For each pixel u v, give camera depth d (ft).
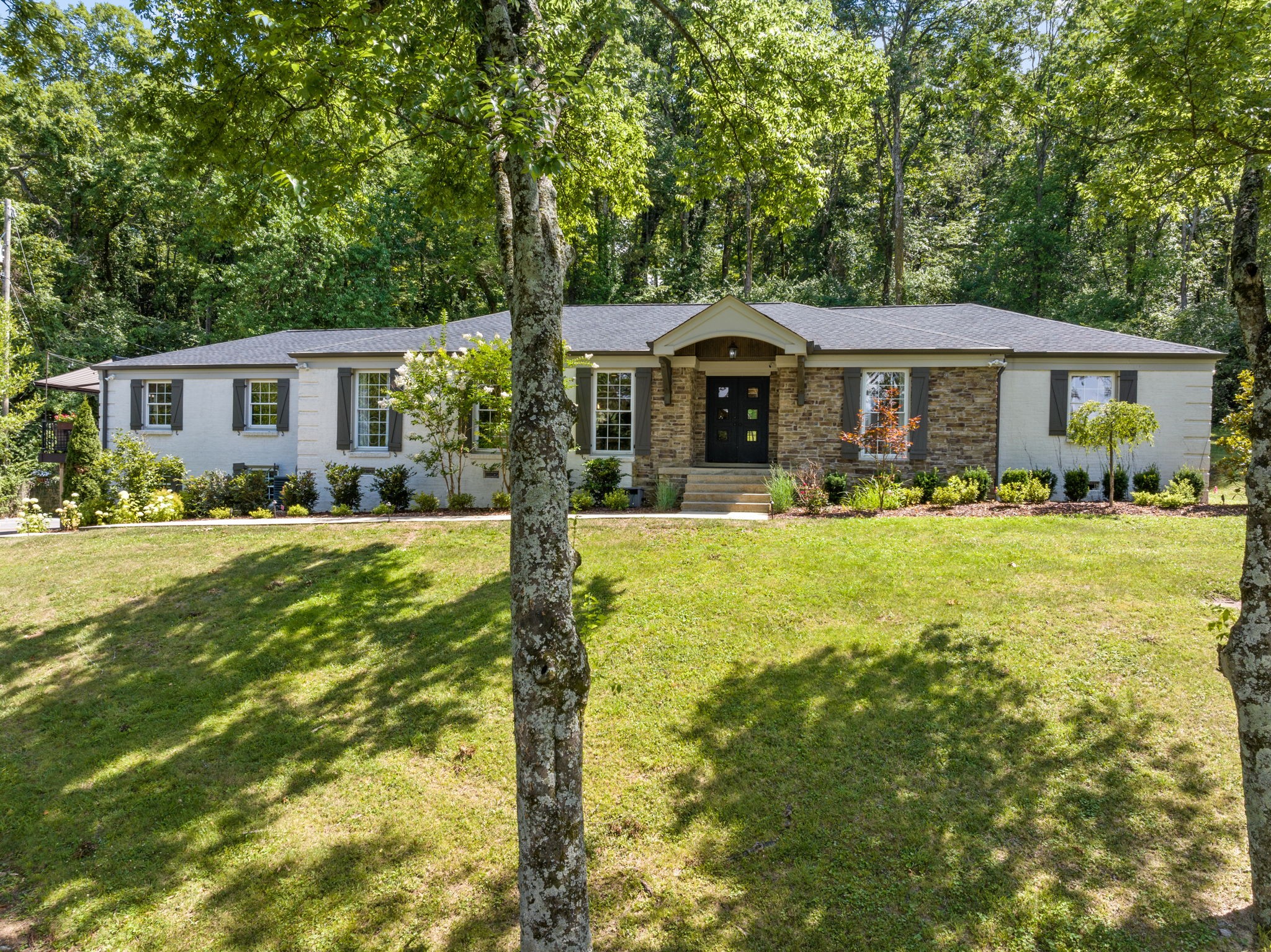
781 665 25.93
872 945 15.16
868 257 129.49
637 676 25.96
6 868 18.76
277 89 26.12
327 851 18.92
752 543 38.37
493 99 15.07
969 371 52.19
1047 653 25.23
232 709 25.67
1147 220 30.86
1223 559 32.12
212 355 69.26
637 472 55.83
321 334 73.31
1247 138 22.61
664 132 118.62
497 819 19.93
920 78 103.60
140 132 28.40
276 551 40.91
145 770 22.44
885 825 18.38
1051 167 112.47
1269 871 14.48
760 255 140.56
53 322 101.19
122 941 16.29
